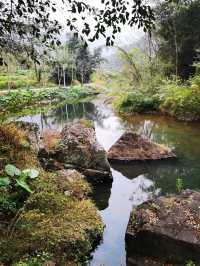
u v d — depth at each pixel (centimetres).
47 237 562
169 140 1446
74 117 2234
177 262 559
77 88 4544
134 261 577
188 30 2783
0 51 669
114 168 1074
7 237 555
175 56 2891
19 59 663
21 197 661
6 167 674
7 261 506
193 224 573
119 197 858
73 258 554
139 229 588
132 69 2898
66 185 790
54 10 562
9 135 859
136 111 2388
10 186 659
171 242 560
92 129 1084
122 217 744
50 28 588
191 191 652
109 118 2172
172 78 2794
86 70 6178
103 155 974
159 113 2292
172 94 2233
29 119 2103
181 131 1642
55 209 657
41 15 579
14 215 617
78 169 959
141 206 630
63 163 966
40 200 663
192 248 548
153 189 909
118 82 3162
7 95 2812
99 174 950
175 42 2747
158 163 1113
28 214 617
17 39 630
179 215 589
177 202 618
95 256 596
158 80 2688
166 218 588
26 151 855
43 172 800
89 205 705
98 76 5622
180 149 1288
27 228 577
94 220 659
